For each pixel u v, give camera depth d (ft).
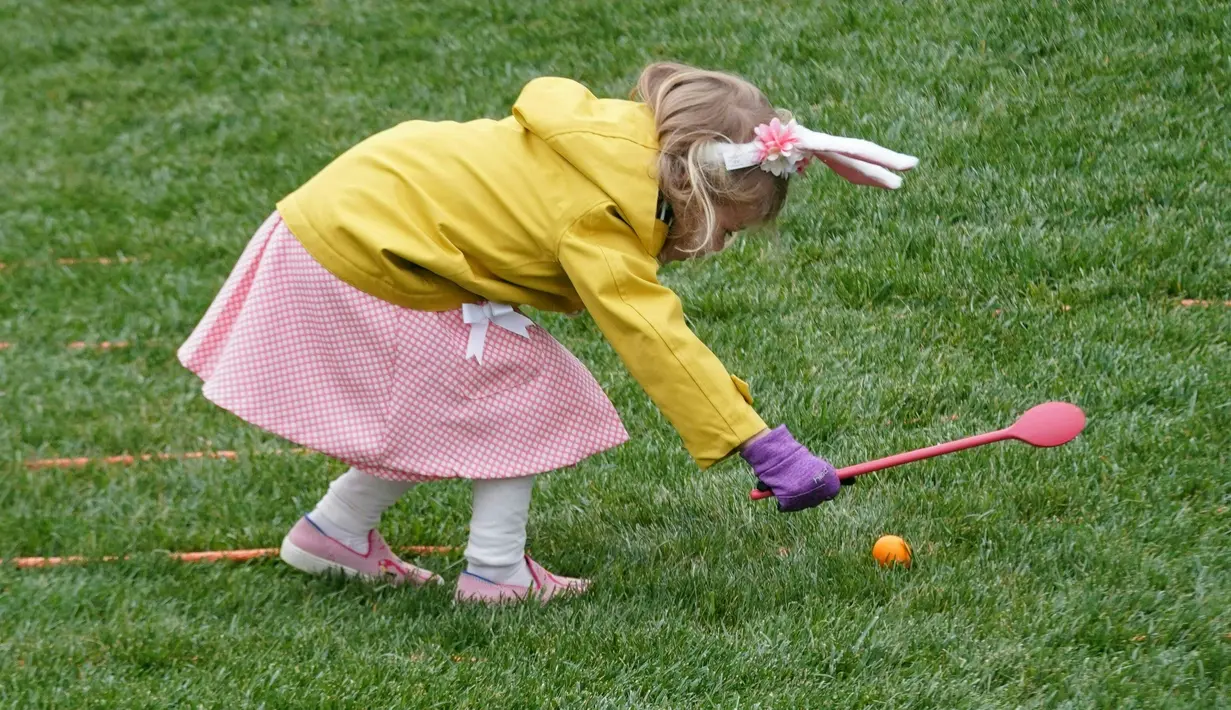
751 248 62.75
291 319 34.96
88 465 49.19
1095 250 56.90
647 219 33.83
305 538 39.99
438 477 35.24
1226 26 74.59
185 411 54.75
